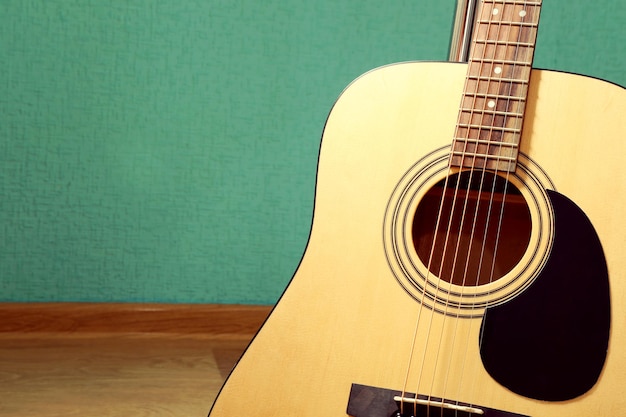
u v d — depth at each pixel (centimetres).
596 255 82
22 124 137
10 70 135
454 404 82
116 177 143
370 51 147
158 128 143
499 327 82
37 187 140
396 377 83
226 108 145
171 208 146
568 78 85
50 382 122
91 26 136
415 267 85
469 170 85
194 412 116
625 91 84
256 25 142
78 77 137
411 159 86
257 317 153
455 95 86
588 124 84
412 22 147
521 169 84
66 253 144
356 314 84
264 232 152
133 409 115
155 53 140
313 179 151
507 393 82
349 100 87
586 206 83
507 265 95
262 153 148
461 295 83
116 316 146
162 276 149
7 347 136
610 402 81
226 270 152
